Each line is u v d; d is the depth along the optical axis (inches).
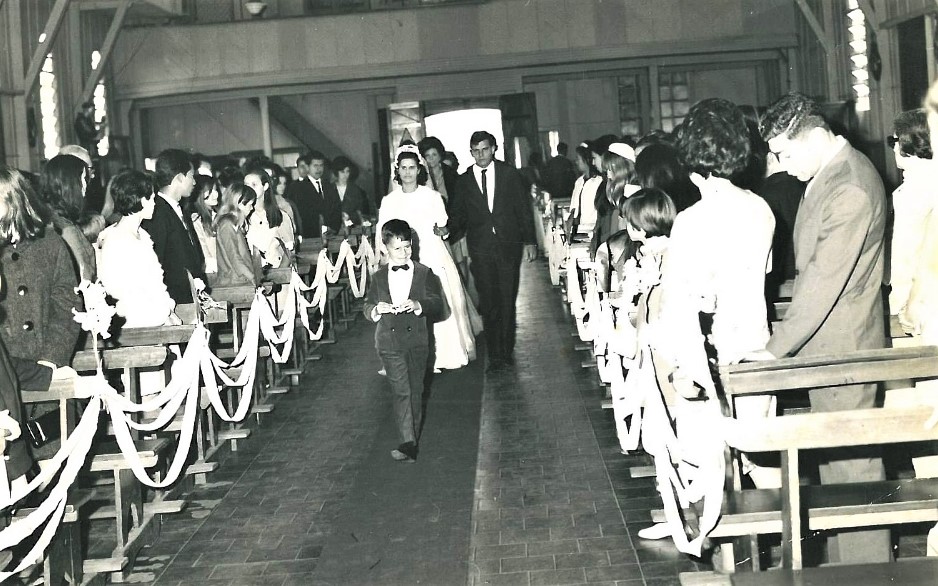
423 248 353.1
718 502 150.3
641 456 249.6
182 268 270.5
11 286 188.7
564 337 410.0
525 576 181.8
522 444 267.3
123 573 194.9
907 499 152.5
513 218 349.4
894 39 685.9
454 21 917.2
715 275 155.0
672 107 957.8
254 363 286.2
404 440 256.2
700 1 893.2
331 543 205.6
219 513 229.1
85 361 210.8
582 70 923.4
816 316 150.6
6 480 161.5
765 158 244.4
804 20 853.2
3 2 650.2
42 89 731.4
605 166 276.5
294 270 363.6
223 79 915.4
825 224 150.9
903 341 188.9
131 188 244.5
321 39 916.6
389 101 974.4
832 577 129.9
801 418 140.9
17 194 188.7
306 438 289.7
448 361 360.5
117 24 824.3
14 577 177.2
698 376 150.3
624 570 181.6
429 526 211.2
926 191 188.5
